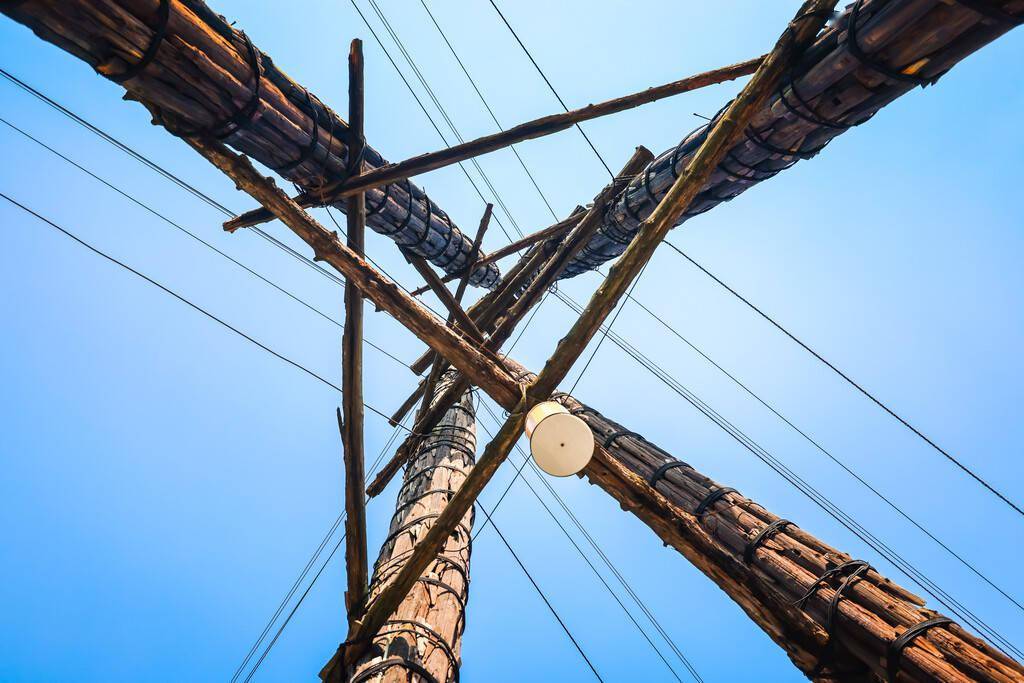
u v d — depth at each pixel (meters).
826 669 4.52
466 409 9.90
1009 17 4.19
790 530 5.68
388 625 5.18
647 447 7.75
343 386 5.49
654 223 4.79
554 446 4.24
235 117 4.90
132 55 4.05
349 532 5.26
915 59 4.86
